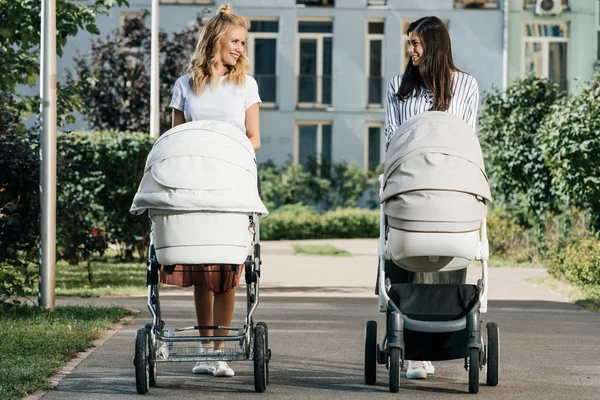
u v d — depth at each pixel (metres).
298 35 41.41
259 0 41.00
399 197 7.76
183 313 13.41
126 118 31.67
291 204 39.75
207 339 7.92
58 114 16.89
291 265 23.75
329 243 34.69
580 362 9.63
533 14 40.09
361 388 8.20
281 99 41.19
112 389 8.10
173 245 7.70
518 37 40.19
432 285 7.98
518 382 8.53
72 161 14.11
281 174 40.44
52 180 12.96
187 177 7.63
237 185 7.68
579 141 18.50
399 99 8.51
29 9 16.67
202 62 8.40
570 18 40.00
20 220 13.15
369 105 41.34
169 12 39.91
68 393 7.94
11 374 8.44
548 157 19.52
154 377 8.23
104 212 23.14
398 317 7.80
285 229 37.59
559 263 18.75
